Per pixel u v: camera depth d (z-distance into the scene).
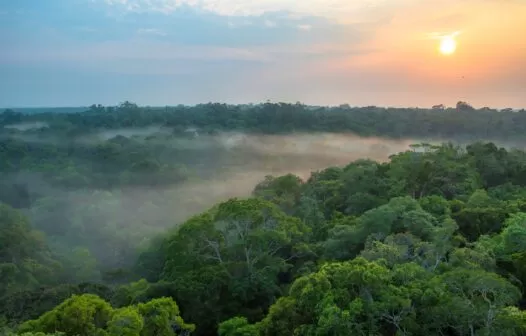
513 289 29.89
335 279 31.36
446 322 28.94
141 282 47.59
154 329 31.55
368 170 68.56
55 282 63.25
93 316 31.06
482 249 38.00
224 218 46.81
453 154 75.31
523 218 44.06
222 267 44.69
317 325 29.61
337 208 65.06
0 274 59.03
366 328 29.17
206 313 42.56
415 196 65.62
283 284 47.38
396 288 30.17
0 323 41.88
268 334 32.84
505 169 74.38
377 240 41.72
